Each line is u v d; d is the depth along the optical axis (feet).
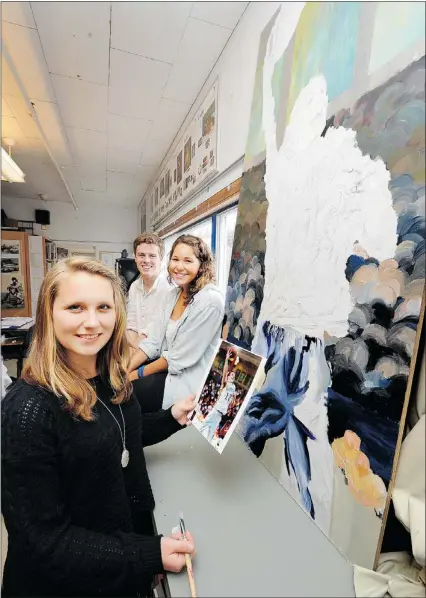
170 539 2.04
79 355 2.31
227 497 2.56
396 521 1.95
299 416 2.63
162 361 5.15
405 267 1.85
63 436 2.05
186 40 5.83
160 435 3.07
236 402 2.54
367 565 1.85
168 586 1.86
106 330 2.25
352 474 2.03
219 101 6.08
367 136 2.20
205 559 1.98
